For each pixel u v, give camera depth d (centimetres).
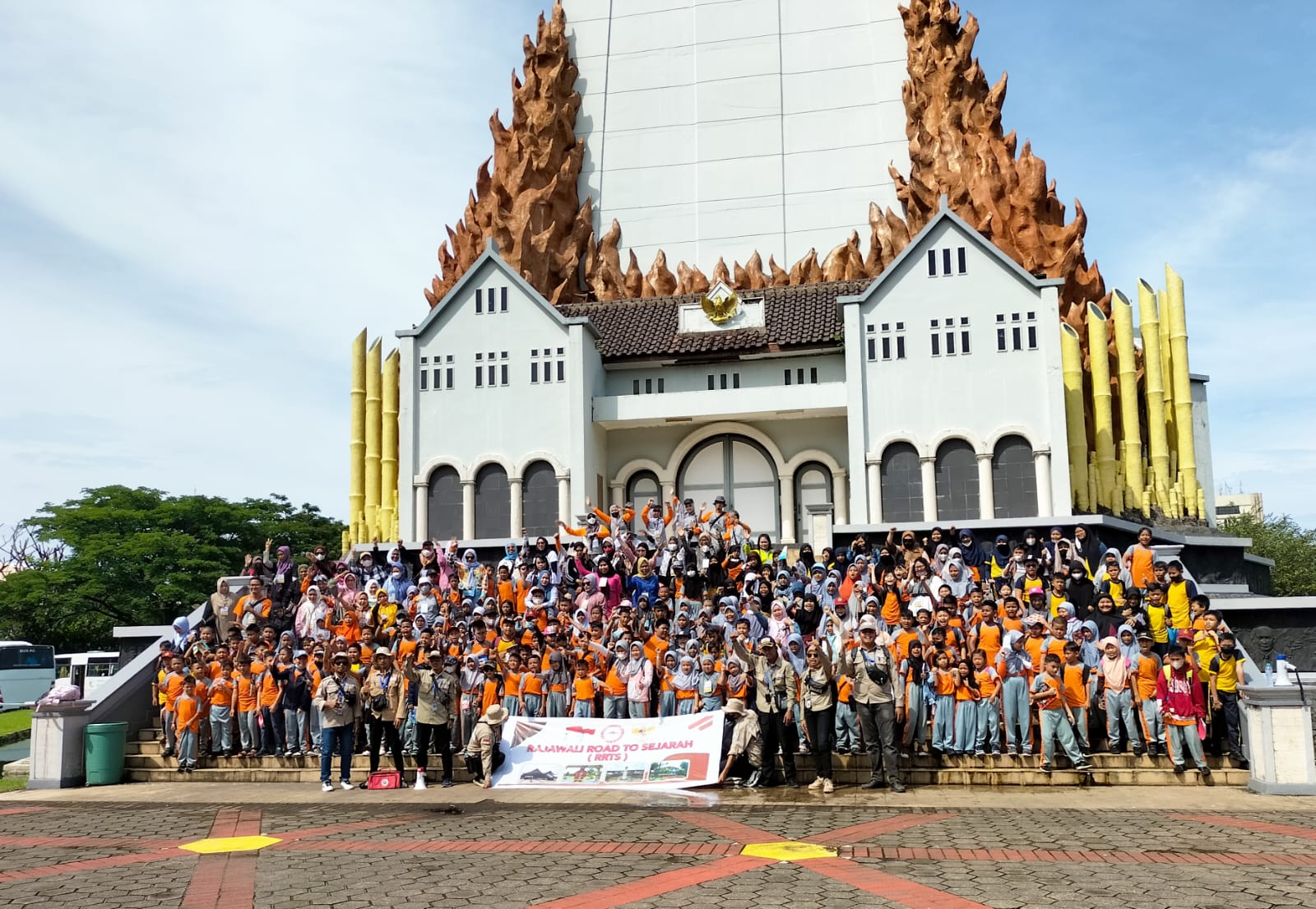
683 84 5438
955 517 3747
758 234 5206
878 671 1838
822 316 4303
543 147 5234
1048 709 1875
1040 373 3741
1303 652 2847
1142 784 1856
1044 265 4503
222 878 1243
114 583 6469
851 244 4900
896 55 5222
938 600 2269
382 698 2045
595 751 1986
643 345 4328
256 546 7388
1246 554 3978
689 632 2267
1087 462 3869
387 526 4278
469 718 2162
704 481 4378
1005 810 1627
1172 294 4184
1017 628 2069
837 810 1647
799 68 5331
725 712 1930
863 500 3800
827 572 2545
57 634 6619
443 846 1406
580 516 3666
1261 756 1761
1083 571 2300
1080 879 1148
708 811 1656
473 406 4169
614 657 2155
